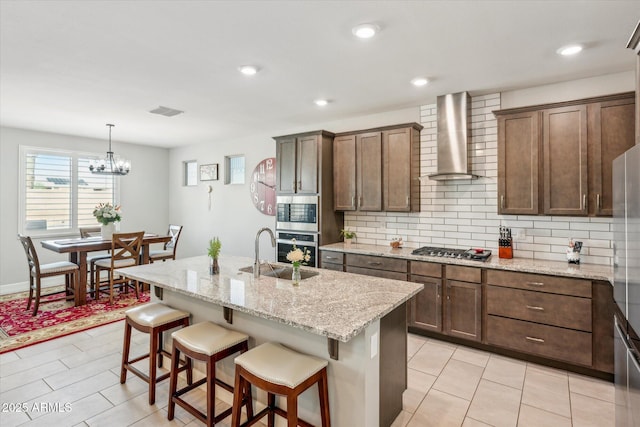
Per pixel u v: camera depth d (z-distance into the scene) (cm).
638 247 150
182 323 256
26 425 217
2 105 399
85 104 395
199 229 673
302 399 207
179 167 706
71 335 360
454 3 196
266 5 197
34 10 201
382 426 204
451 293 331
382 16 210
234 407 186
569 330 276
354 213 462
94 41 241
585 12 205
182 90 346
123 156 653
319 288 233
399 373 228
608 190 278
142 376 246
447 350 327
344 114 442
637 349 158
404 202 389
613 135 276
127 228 661
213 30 227
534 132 309
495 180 357
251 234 591
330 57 269
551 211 302
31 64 280
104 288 547
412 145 384
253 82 324
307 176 443
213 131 548
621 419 178
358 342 181
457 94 356
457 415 229
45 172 559
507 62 278
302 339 204
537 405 240
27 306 442
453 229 385
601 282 264
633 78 295
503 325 305
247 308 191
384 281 253
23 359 305
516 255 348
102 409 233
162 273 278
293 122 486
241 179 614
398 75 307
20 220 534
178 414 229
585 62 278
